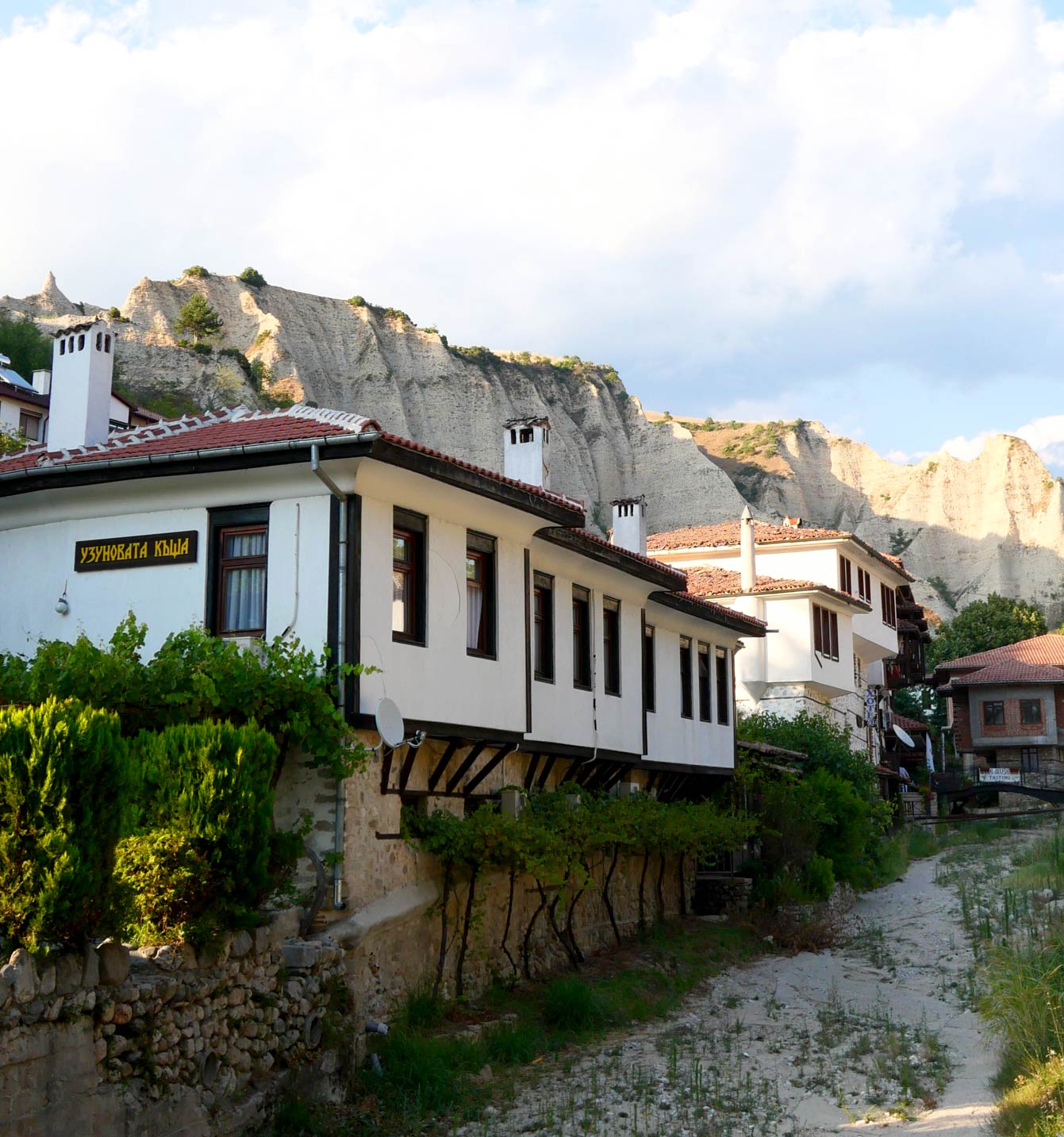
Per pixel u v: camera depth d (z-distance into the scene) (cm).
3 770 993
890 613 5359
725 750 2944
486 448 12262
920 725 6888
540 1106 1451
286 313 12131
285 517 1636
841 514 16188
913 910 3012
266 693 1484
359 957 1551
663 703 2634
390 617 1658
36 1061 993
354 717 1562
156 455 1647
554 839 1836
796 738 3669
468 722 1795
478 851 1773
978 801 6256
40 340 8056
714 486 13775
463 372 12631
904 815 4969
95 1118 1044
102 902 1053
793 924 2703
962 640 10431
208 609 1659
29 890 994
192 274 12288
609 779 2406
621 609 2414
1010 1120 1262
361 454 1559
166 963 1175
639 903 2539
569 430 13712
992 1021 1664
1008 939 2356
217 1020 1229
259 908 1377
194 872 1220
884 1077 1565
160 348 10319
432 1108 1430
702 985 2223
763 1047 1758
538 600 2127
